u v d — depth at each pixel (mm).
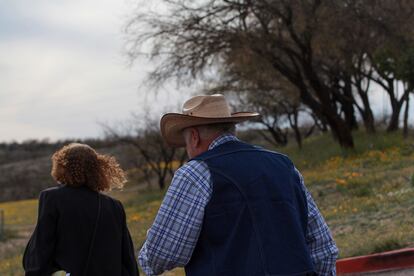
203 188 2889
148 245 2924
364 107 31906
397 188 13562
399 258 7492
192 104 3201
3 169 80938
